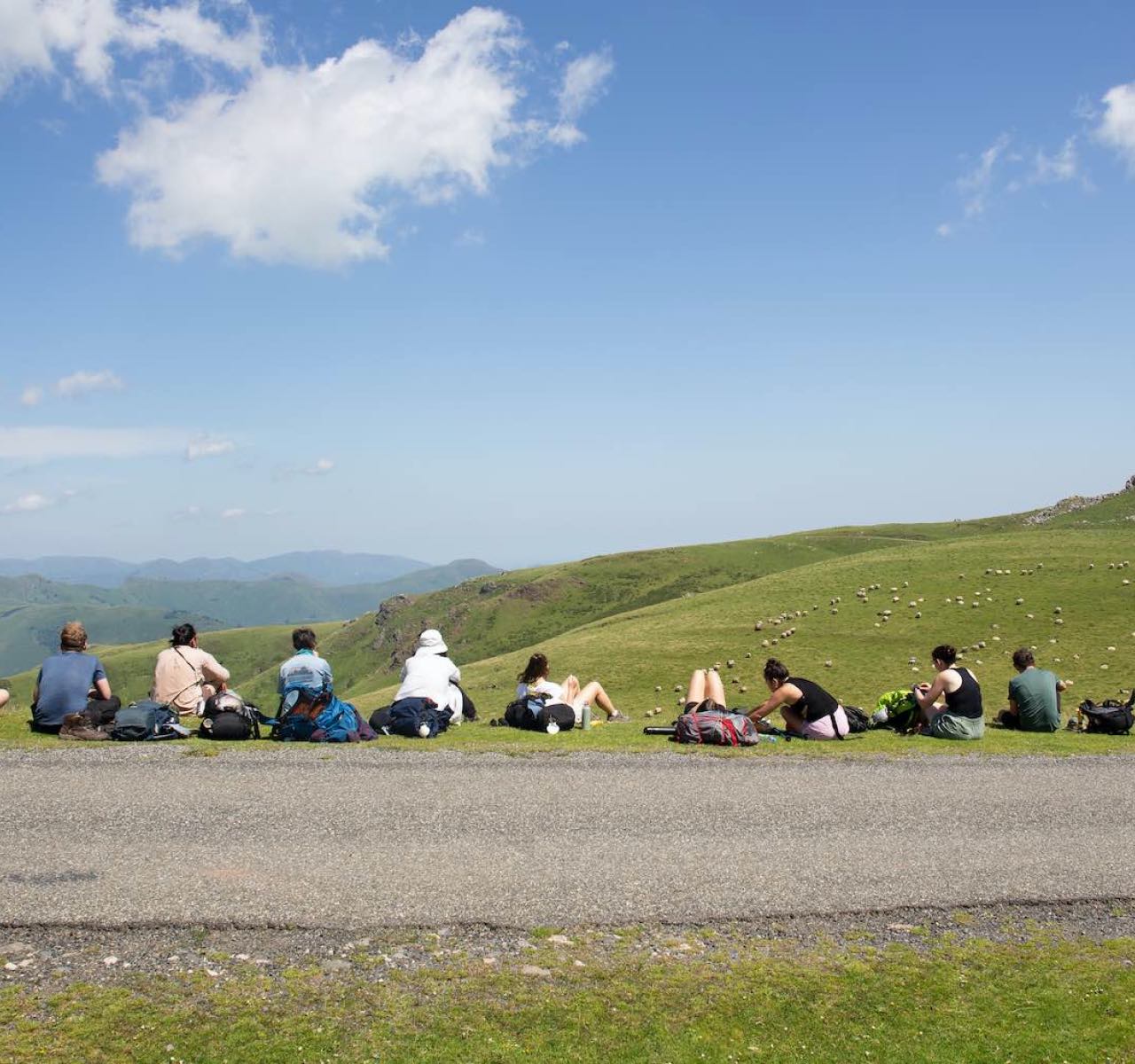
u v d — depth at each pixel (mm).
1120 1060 9328
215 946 10078
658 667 59969
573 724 22625
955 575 73000
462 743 19953
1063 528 91125
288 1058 8188
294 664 19844
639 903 11883
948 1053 9258
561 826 14477
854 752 20484
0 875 11492
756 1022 9500
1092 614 58031
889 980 10539
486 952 10398
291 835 13430
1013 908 12562
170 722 19438
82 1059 7922
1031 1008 10141
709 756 19516
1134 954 11484
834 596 73500
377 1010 9086
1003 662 51000
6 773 15930
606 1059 8641
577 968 10211
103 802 14570
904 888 12898
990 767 19594
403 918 11016
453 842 13500
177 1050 8172
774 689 22469
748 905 12055
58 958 9609
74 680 19375
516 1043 8734
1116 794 17781
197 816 14070
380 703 63500
